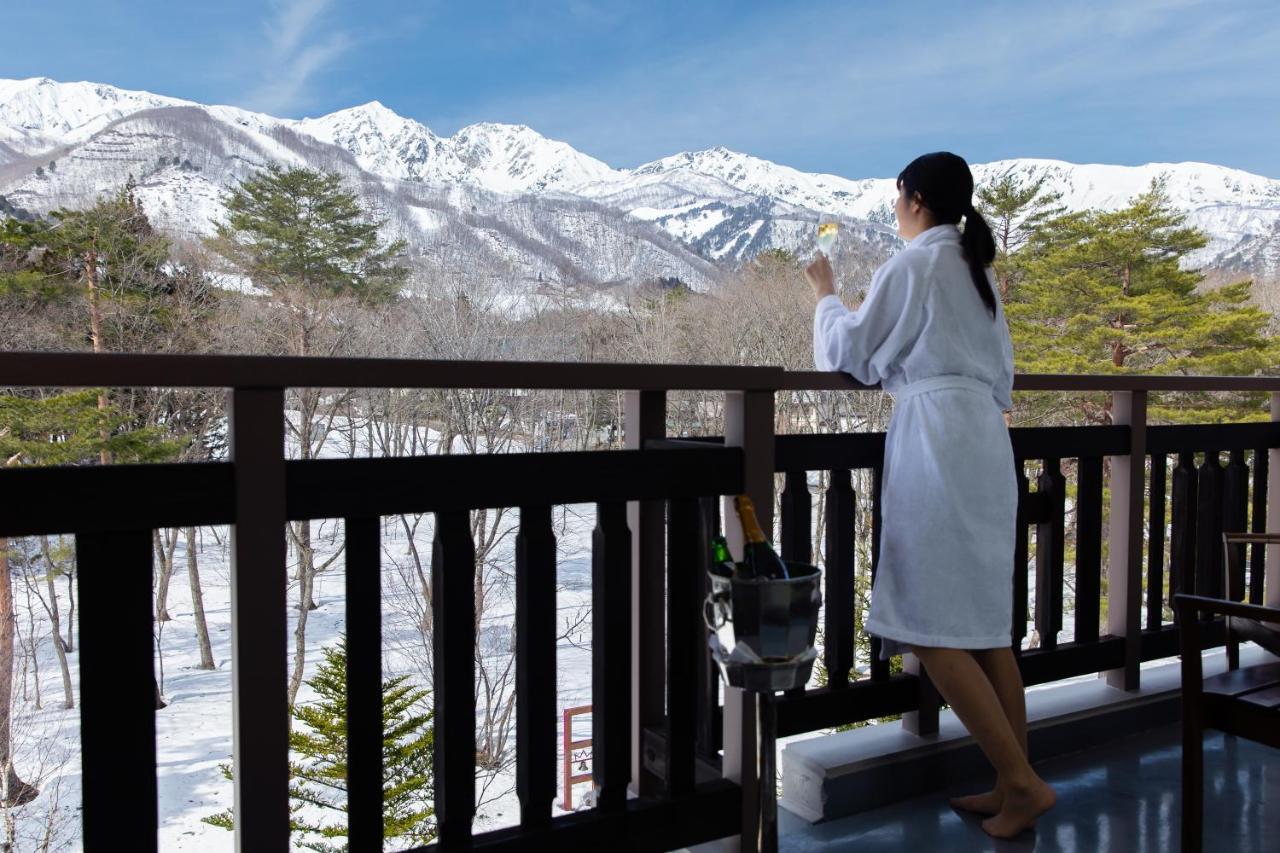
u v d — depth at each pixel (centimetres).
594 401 1900
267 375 122
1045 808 184
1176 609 170
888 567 185
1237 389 275
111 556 117
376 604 135
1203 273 2695
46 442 1788
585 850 156
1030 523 245
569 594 2069
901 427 184
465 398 1834
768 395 168
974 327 181
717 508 166
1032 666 243
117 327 2161
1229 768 230
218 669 2061
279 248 2489
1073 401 2567
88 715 117
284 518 125
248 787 124
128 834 119
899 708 221
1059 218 2811
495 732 1652
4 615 1648
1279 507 297
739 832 171
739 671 126
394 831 946
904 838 195
